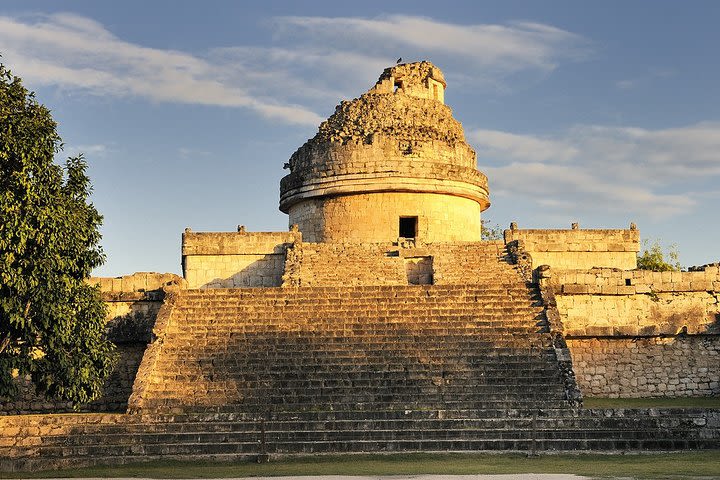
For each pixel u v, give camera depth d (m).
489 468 18.62
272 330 28.55
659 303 32.06
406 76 44.06
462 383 25.50
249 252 37.66
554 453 21.12
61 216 22.12
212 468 20.20
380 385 25.44
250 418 23.45
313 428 22.86
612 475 16.78
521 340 27.47
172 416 23.61
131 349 31.61
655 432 22.08
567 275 32.06
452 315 29.08
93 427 23.02
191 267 37.66
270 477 17.81
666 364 30.69
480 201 43.25
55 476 19.41
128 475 19.17
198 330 28.77
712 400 28.91
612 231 38.16
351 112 42.62
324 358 26.83
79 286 23.58
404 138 40.91
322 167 41.09
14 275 21.56
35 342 23.19
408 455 21.28
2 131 21.41
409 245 36.09
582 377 30.61
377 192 40.62
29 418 23.73
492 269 33.84
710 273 32.25
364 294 30.62
